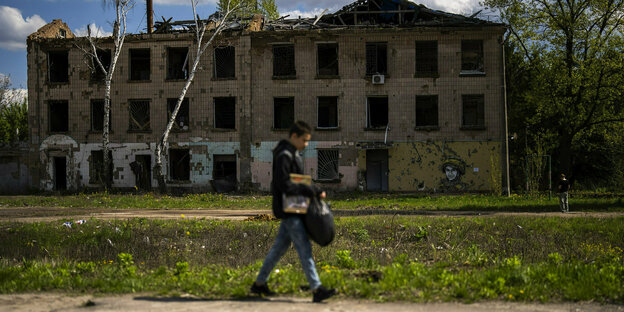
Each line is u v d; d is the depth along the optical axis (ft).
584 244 33.58
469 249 29.25
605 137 111.65
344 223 43.96
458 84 100.37
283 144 17.15
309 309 15.66
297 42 103.60
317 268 23.25
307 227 16.65
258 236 37.04
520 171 129.18
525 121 121.70
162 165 106.11
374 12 108.27
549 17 108.27
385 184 102.94
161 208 70.44
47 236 37.32
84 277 22.00
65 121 115.65
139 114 109.19
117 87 107.96
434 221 45.83
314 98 103.14
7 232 40.04
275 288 18.63
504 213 60.23
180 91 106.42
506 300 17.04
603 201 76.48
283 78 103.60
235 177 106.11
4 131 170.30
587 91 105.70
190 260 27.71
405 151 100.94
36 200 83.15
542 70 110.11
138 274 22.61
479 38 100.32
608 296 17.37
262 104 104.22
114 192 102.27
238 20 113.19
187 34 106.42
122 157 107.34
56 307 16.72
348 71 102.53
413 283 18.43
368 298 17.13
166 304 16.74
